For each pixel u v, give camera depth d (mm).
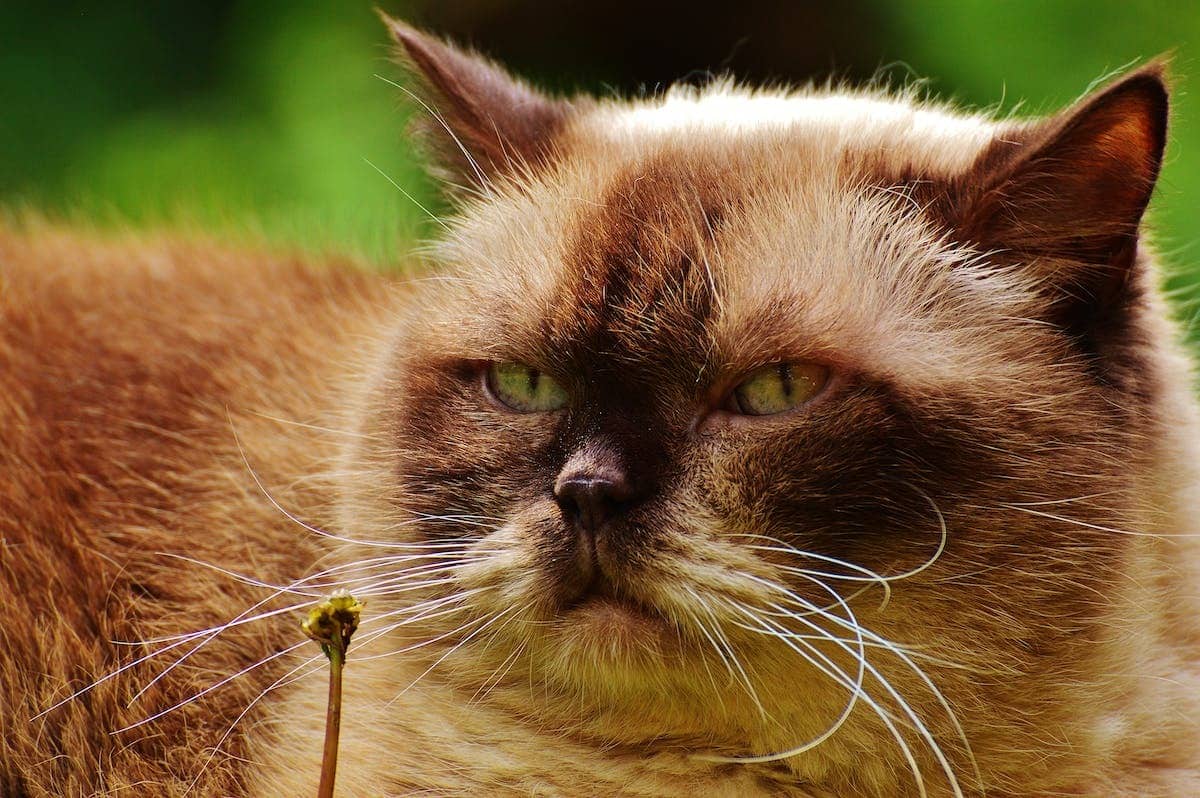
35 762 1588
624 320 1505
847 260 1511
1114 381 1520
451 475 1528
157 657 1585
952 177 1526
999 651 1510
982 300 1517
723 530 1495
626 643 1501
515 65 2502
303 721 1561
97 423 1612
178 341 1628
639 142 1545
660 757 1529
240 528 1594
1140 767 1535
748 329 1499
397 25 1588
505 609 1515
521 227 1545
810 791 1525
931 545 1498
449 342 1538
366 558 1552
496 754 1543
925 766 1518
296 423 1586
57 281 1649
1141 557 1521
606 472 1497
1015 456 1505
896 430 1498
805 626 1498
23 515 1602
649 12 2479
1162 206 1575
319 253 1678
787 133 1538
